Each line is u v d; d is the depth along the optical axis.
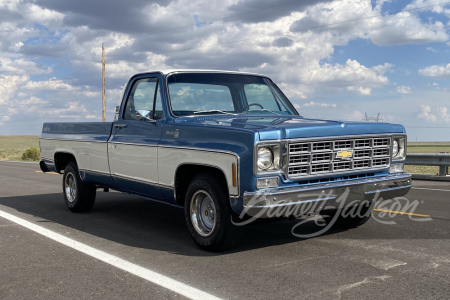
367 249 4.98
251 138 4.39
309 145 4.67
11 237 5.87
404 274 4.08
